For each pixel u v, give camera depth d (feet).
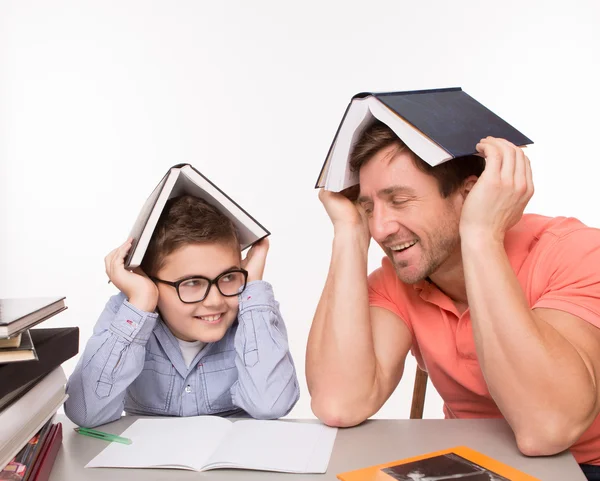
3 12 9.10
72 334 2.89
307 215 8.73
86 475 2.63
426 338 3.78
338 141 3.35
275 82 8.73
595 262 3.16
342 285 3.48
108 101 9.09
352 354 3.32
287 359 3.75
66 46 9.10
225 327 3.80
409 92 3.26
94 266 9.34
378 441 2.96
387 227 3.28
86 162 9.20
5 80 9.18
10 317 2.33
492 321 2.87
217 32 8.80
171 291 3.67
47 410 2.72
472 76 8.44
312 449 2.83
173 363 3.96
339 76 8.61
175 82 8.92
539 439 2.73
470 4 8.39
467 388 3.73
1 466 2.19
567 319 3.01
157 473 2.64
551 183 8.41
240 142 8.82
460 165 3.27
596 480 3.46
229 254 3.71
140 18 8.93
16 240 9.38
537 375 2.76
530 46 8.35
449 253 3.35
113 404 3.38
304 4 8.65
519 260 3.48
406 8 8.48
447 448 2.83
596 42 8.26
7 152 9.27
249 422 3.29
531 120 8.39
